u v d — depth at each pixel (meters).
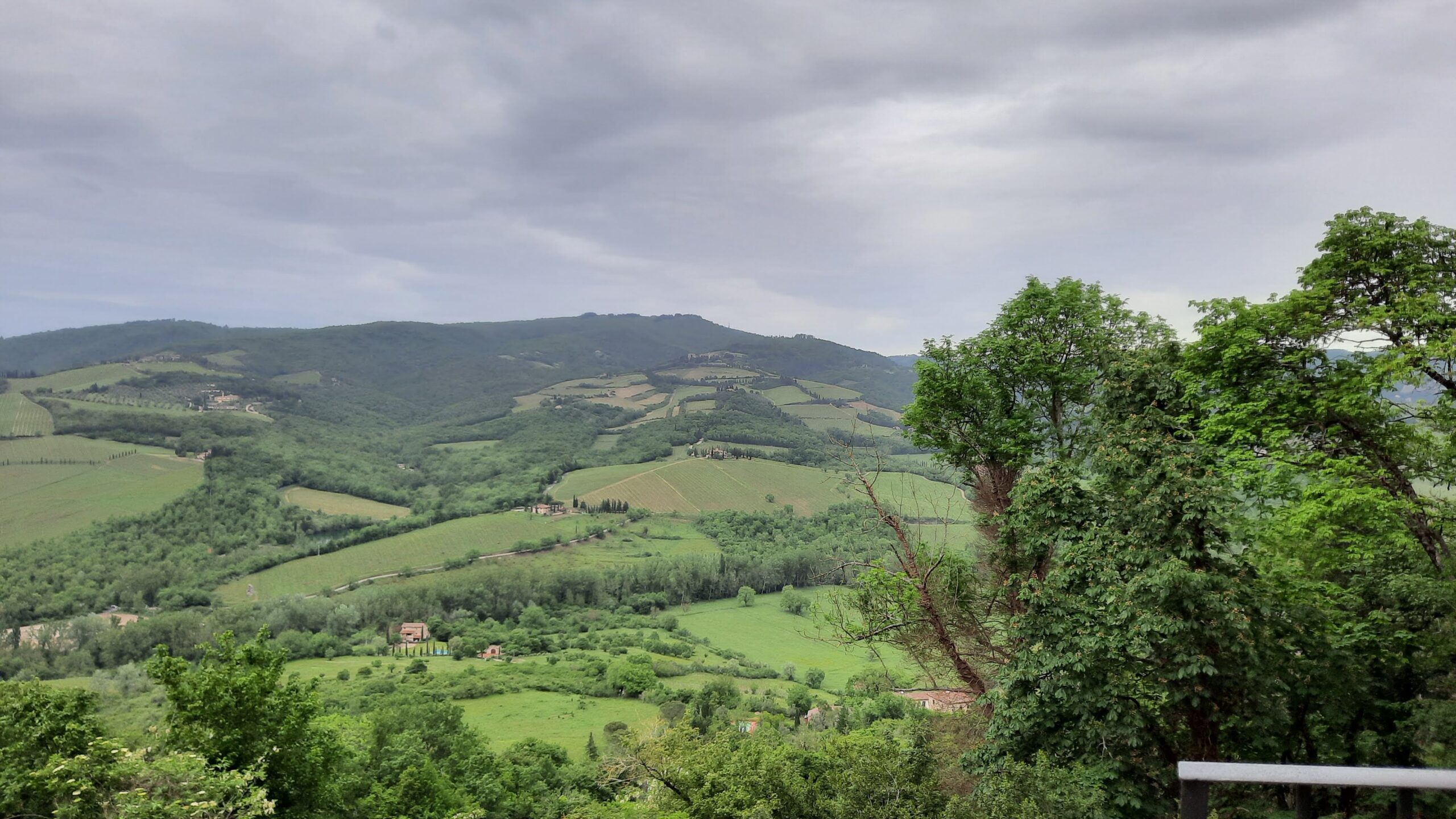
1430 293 20.81
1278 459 21.80
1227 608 16.08
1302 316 21.67
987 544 26.88
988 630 24.53
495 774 54.94
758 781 25.67
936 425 30.06
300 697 25.33
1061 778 16.34
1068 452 23.08
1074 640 17.83
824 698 96.19
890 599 25.12
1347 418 21.75
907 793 20.23
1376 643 18.92
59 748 21.02
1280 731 18.66
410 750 42.81
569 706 97.12
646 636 129.62
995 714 19.14
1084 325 27.86
